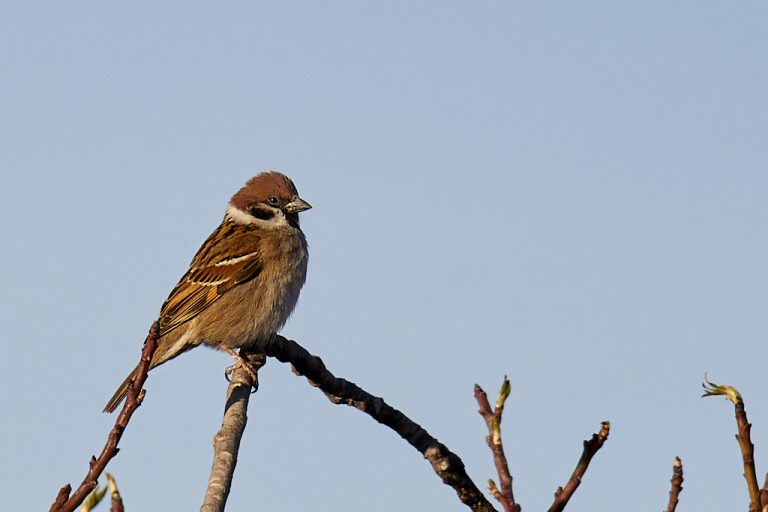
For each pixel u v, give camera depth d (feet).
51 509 20.44
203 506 25.53
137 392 22.49
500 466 19.42
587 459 20.67
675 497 21.02
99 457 21.47
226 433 28.84
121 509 17.16
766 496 20.83
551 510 20.40
